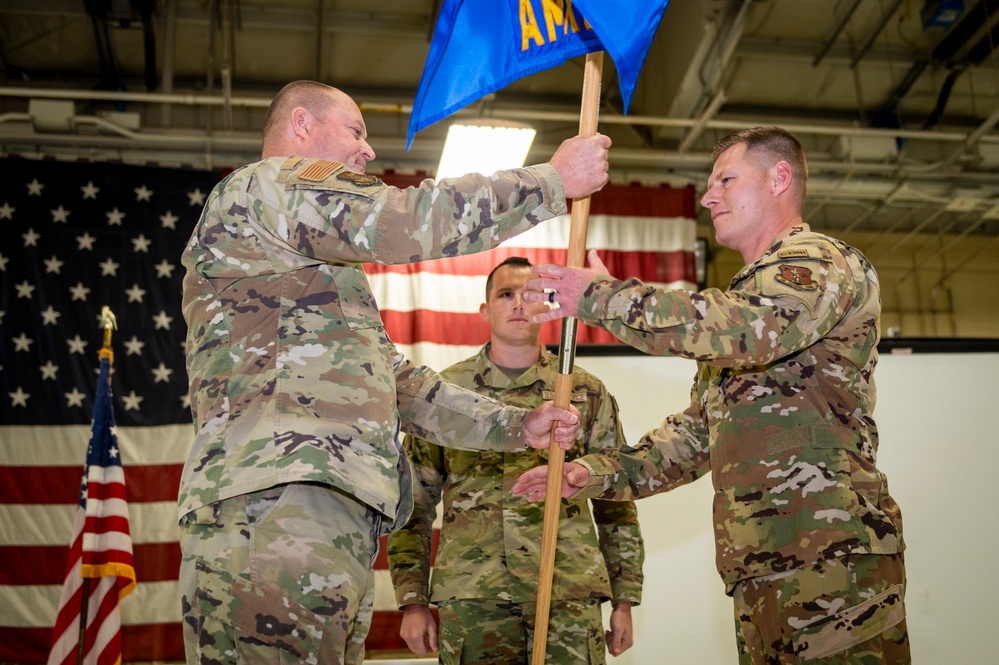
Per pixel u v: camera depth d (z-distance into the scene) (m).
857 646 1.85
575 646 2.61
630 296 1.91
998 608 3.75
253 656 1.54
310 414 1.65
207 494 1.59
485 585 2.66
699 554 3.74
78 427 5.63
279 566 1.56
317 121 1.99
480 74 2.07
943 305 8.60
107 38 6.55
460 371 3.05
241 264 1.76
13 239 5.95
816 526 1.90
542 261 6.46
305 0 6.45
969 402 3.93
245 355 1.70
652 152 7.03
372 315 1.83
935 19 6.75
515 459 2.82
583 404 2.90
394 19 6.62
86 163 6.19
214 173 6.36
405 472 1.79
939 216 8.59
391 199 1.67
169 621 5.29
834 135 7.59
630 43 1.91
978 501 3.84
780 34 7.07
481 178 1.70
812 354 2.03
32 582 5.31
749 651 1.99
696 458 2.38
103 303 5.91
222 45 6.72
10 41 6.61
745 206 2.25
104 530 4.02
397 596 2.87
